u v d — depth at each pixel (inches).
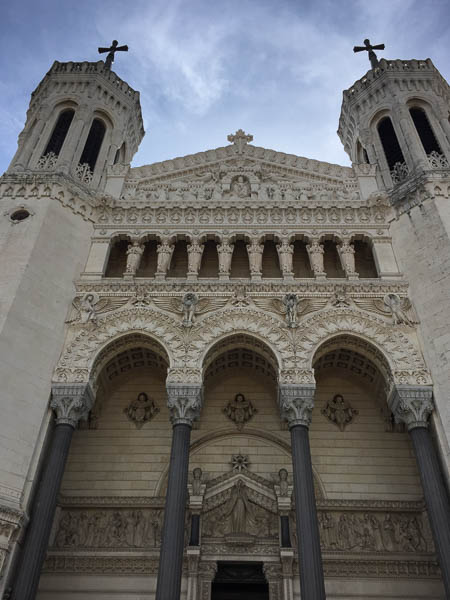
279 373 730.8
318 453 828.6
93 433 854.5
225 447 841.5
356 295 825.5
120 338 784.9
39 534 593.6
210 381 897.5
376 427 854.5
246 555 733.9
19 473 628.4
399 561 721.6
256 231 939.3
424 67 1184.2
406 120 1072.2
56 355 750.5
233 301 820.0
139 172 1081.4
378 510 771.4
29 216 868.6
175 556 582.2
